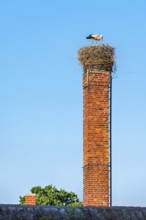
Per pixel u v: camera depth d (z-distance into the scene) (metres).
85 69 66.69
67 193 112.88
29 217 46.91
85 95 65.75
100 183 63.88
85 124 65.31
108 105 65.25
